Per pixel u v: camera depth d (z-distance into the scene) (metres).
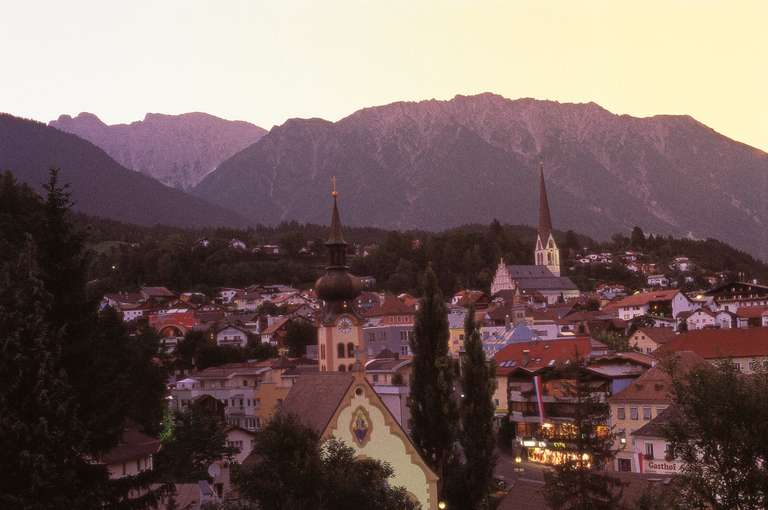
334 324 128.50
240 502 56.53
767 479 47.00
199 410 113.25
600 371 134.75
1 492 41.25
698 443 49.94
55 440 41.69
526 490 73.25
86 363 46.34
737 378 51.38
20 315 43.16
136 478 47.47
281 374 166.50
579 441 64.88
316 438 57.78
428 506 72.69
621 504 64.94
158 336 180.75
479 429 81.62
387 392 141.50
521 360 156.12
